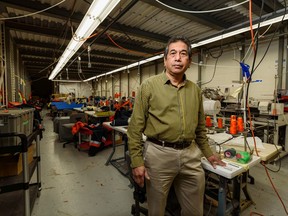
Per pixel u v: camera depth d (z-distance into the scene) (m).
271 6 3.07
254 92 4.51
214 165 1.27
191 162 1.18
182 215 1.29
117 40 5.17
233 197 1.65
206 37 3.83
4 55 3.70
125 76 9.89
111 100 6.70
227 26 3.81
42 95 15.79
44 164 3.10
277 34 3.95
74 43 3.80
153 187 1.17
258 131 3.04
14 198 1.78
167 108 1.14
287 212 1.87
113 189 2.30
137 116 1.19
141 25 4.06
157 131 1.14
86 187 2.35
